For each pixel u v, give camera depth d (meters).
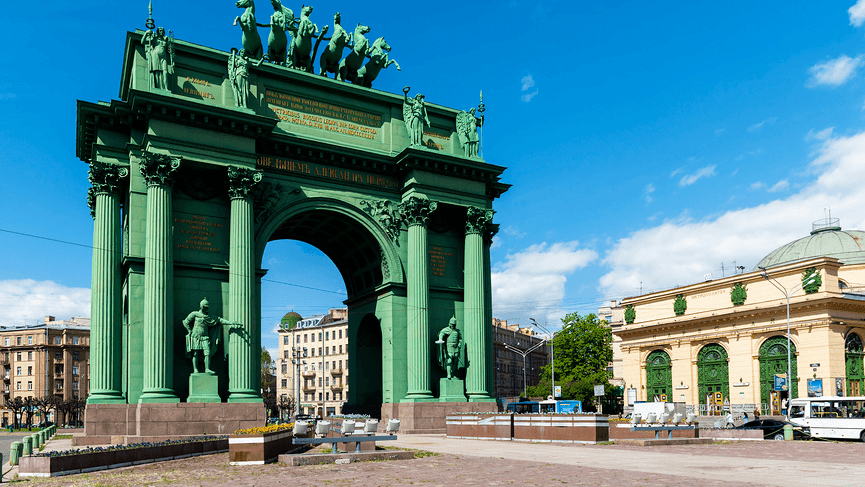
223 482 16.94
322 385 134.12
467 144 44.91
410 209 42.09
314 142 39.72
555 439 30.23
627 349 81.50
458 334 42.59
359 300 46.19
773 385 64.69
